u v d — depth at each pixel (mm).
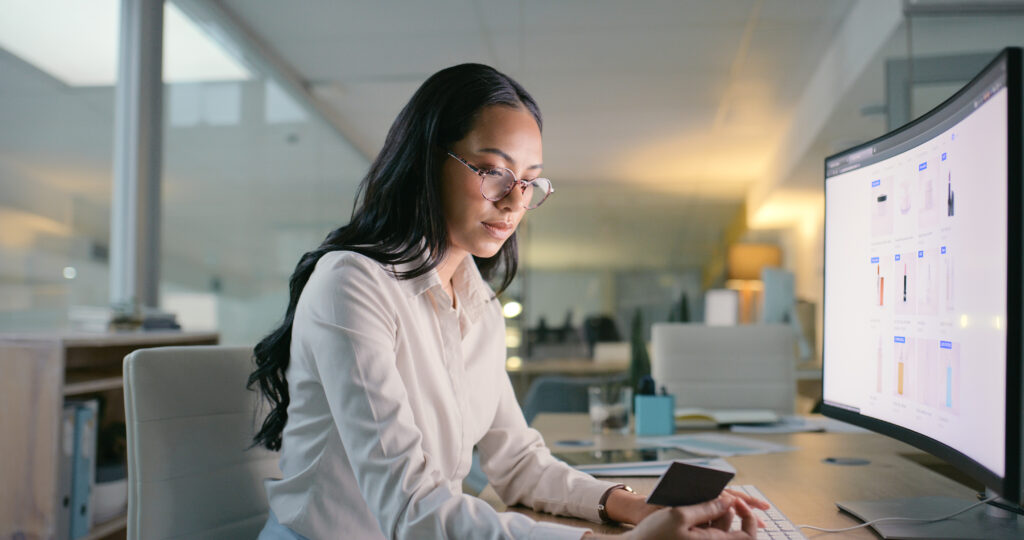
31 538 2033
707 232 8805
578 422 2102
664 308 8812
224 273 4492
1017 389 712
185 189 4059
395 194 1023
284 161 5520
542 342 8516
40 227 2758
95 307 3062
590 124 6008
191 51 4074
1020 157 712
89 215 3047
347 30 4266
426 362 1013
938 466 1518
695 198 8656
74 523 2127
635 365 2498
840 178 1224
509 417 1218
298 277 1037
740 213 8695
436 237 1009
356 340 885
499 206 1005
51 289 2801
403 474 827
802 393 4996
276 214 5324
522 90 1058
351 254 964
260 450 1148
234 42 4266
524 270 8422
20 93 2686
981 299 790
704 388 2502
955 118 865
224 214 4523
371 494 837
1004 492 720
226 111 4547
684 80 5023
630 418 2037
